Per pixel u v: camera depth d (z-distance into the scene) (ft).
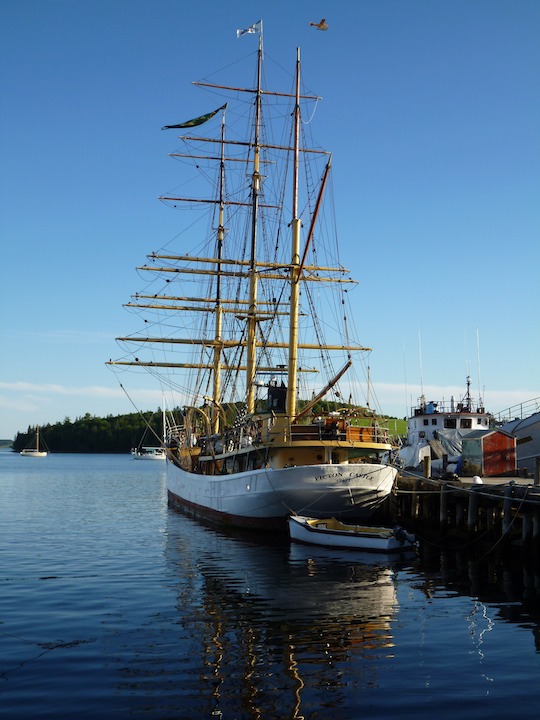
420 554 107.34
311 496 119.24
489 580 86.02
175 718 41.68
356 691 45.93
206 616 66.33
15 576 88.28
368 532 112.78
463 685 47.06
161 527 146.92
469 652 54.70
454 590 79.66
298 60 151.23
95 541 124.47
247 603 72.28
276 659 52.70
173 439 217.56
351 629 61.62
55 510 192.54
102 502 223.51
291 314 137.49
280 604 71.87
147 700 44.42
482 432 175.63
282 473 118.32
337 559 101.86
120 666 51.03
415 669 50.42
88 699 44.57
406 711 42.57
